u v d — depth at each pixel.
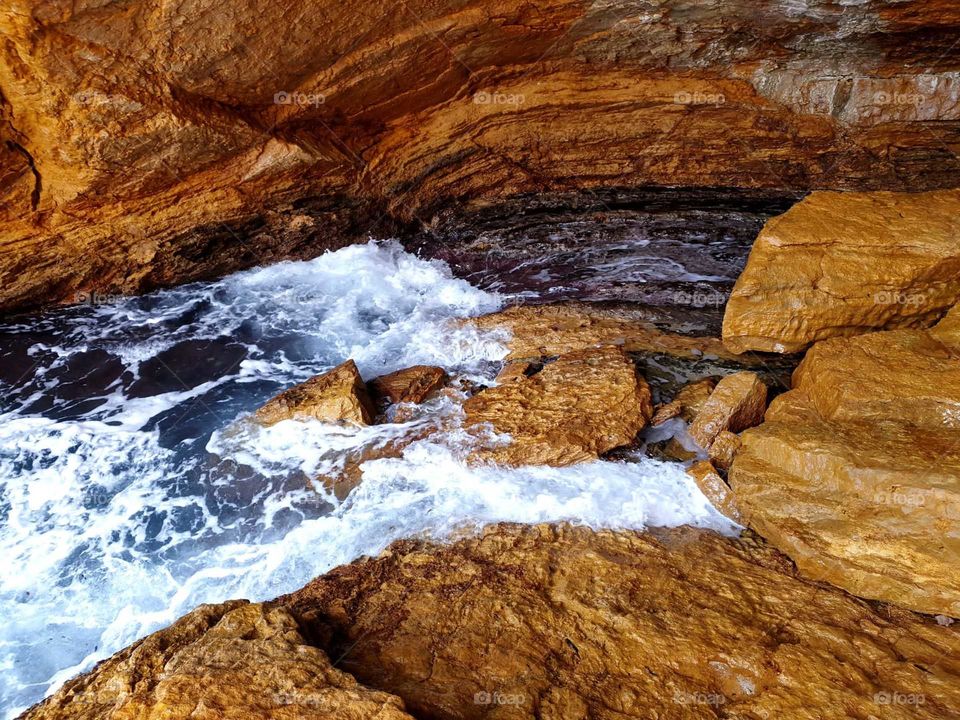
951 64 9.03
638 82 9.74
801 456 5.41
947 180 9.82
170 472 6.38
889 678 3.90
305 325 8.84
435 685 3.80
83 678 3.99
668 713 3.71
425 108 9.88
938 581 4.45
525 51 9.28
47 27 6.72
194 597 5.09
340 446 6.50
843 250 7.25
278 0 7.36
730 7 8.50
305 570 5.21
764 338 7.37
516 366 7.64
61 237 8.46
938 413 5.59
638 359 7.73
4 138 7.62
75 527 5.81
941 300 7.01
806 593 4.69
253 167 8.88
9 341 8.34
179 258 9.14
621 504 5.64
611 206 10.87
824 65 9.38
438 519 5.55
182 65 7.55
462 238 10.79
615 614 4.40
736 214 10.82
